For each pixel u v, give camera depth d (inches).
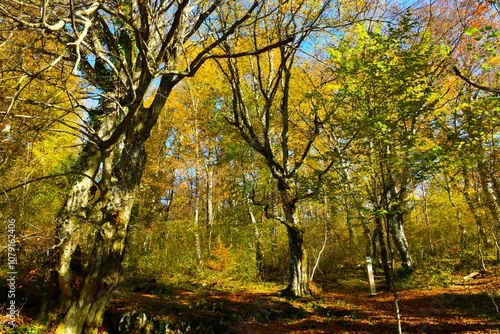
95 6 127.6
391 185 279.6
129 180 277.3
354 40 397.1
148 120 290.4
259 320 362.0
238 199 821.2
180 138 813.2
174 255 645.3
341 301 447.8
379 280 597.0
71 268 347.3
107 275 254.4
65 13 146.2
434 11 439.2
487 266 593.9
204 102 673.6
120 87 244.8
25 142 248.8
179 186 758.5
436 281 526.9
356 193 337.1
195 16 232.7
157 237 676.1
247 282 587.5
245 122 505.7
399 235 612.7
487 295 399.2
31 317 295.6
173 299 414.9
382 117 262.7
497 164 371.6
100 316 253.9
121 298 388.5
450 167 268.4
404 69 269.6
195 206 765.9
